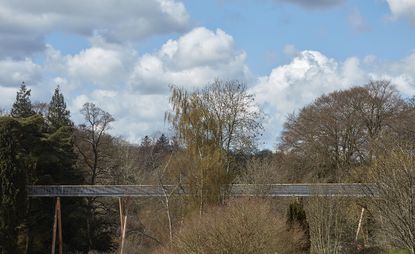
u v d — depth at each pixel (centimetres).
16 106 7562
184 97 4975
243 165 5888
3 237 5628
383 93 6619
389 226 2662
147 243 5762
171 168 4912
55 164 6519
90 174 7525
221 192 4753
